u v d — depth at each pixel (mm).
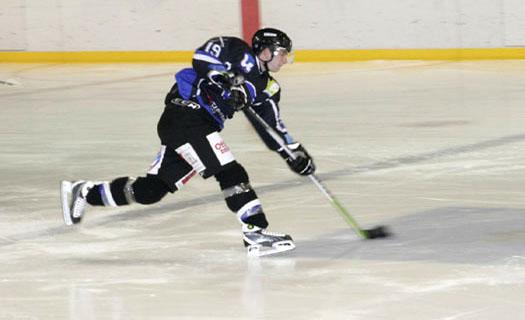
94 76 32344
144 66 34531
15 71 34094
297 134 20656
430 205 13500
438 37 32750
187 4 34906
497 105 23547
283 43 10461
